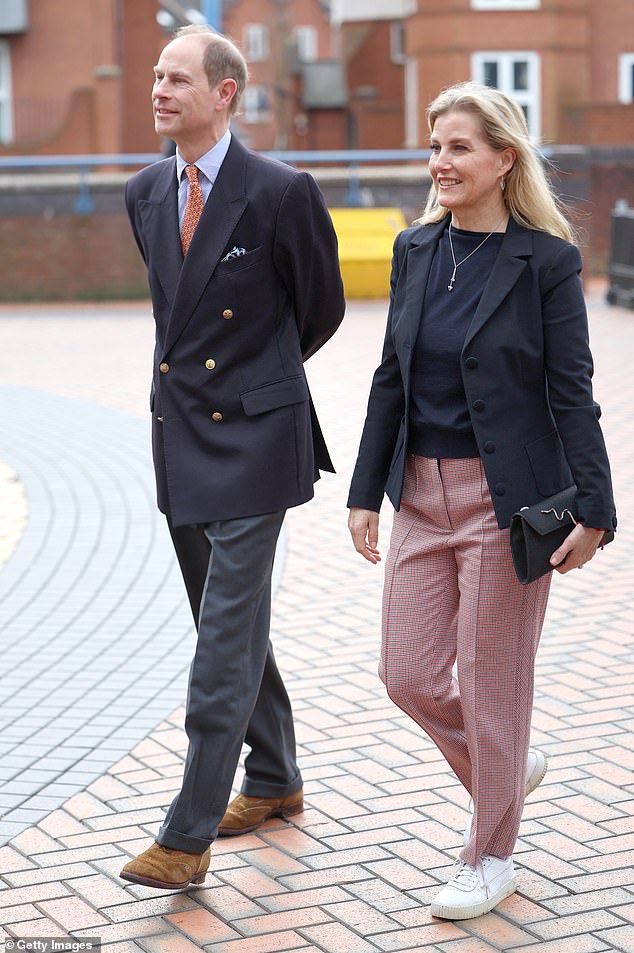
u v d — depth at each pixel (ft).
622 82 123.44
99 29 119.96
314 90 195.42
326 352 60.95
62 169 113.70
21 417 46.78
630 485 35.19
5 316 80.48
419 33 121.49
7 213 86.53
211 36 14.34
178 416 14.69
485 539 13.56
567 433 13.30
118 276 87.61
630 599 25.71
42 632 24.38
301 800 16.52
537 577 13.03
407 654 13.99
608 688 20.80
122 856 15.49
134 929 13.76
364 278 81.51
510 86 121.08
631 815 16.35
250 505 14.37
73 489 36.11
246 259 14.39
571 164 88.22
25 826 16.34
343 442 41.27
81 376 56.18
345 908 14.17
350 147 177.47
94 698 20.92
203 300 14.42
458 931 13.65
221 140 14.53
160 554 29.71
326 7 326.65
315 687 21.16
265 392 14.57
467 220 13.71
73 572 28.35
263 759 16.16
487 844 14.15
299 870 15.08
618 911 13.99
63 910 14.20
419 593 14.05
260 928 13.76
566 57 120.78
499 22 119.96
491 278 13.39
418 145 123.13
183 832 14.14
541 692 20.65
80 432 44.01
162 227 14.71
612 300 77.10
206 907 14.25
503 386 13.38
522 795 14.10
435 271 13.89
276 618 25.05
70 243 86.99
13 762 18.38
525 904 14.19
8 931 13.71
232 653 14.28
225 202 14.39
